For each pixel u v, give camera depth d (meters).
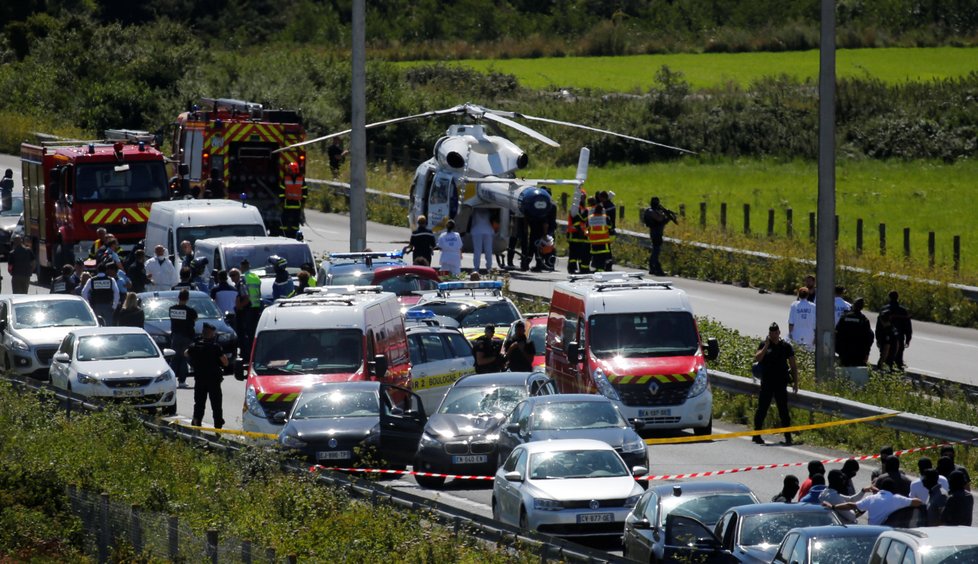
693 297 147.88
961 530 42.09
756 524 50.62
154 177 147.88
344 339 89.12
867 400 90.81
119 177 146.62
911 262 148.50
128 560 54.47
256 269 125.31
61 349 105.00
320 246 170.62
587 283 98.31
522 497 64.38
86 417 82.50
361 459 78.00
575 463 66.12
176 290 122.44
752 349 108.62
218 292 119.44
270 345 89.25
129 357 101.69
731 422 97.44
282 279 116.94
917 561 40.16
